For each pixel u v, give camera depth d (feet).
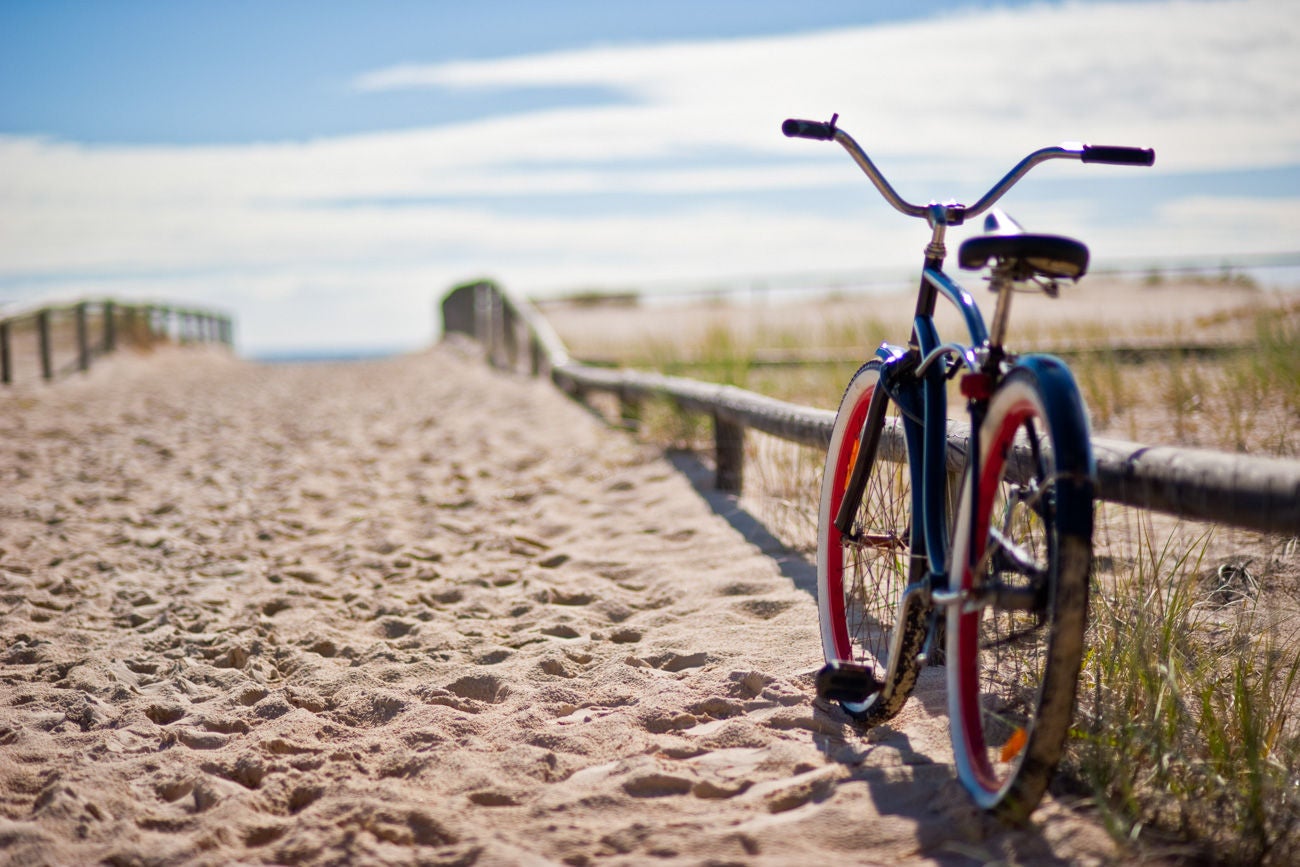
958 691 6.96
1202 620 9.67
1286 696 7.98
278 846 6.69
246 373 53.72
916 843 6.35
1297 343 22.25
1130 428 18.53
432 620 12.18
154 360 55.77
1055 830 6.30
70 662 10.73
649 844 6.49
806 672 9.49
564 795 7.23
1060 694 5.88
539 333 40.88
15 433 28.19
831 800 6.93
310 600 13.08
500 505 18.80
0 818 7.04
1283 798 6.53
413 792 7.40
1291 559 11.12
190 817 7.20
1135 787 6.75
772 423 15.75
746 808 6.98
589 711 9.09
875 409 8.62
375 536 16.61
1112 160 7.50
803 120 7.87
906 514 9.78
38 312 41.24
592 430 26.89
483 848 6.43
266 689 9.92
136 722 9.05
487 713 9.21
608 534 16.12
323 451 25.66
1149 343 28.09
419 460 24.02
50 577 13.89
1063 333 32.27
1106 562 11.35
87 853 6.66
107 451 25.53
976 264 6.55
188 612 12.51
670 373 27.61
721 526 15.85
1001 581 6.60
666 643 10.77
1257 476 5.96
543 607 12.35
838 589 9.41
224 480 21.74
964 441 9.02
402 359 62.08
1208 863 5.98
